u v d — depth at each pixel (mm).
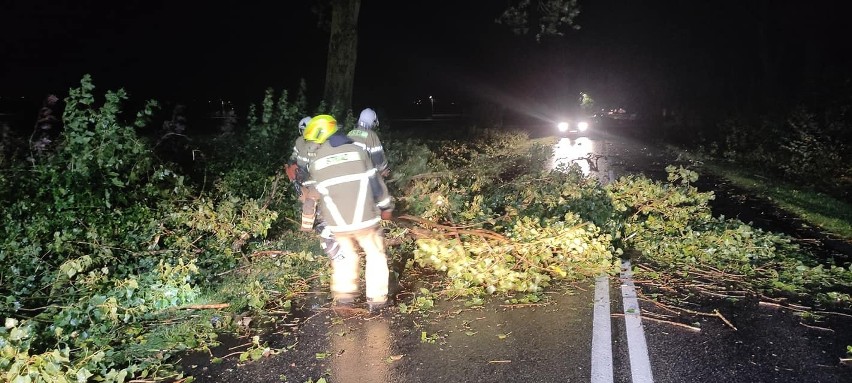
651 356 5020
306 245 8062
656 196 9742
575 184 10758
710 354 5039
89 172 7848
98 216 7547
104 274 6543
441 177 12312
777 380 4578
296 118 12172
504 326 5707
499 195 10352
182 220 7730
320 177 5602
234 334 5684
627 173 18594
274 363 5059
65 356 4484
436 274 7340
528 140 35406
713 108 33469
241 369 4969
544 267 7230
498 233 8070
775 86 32562
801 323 5711
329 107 15789
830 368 4762
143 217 7863
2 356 4449
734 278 7137
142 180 8867
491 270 6688
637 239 8758
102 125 8148
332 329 5730
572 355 5055
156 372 4891
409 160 12258
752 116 24844
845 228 10094
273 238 8836
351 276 6305
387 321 5891
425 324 5793
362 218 5633
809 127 18969
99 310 5477
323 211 5695
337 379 4758
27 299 6047
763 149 20766
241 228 7812
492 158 21469
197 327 5734
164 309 6188
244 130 12766
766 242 8461
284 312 6203
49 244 6941
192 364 5090
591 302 6312
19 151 8594
